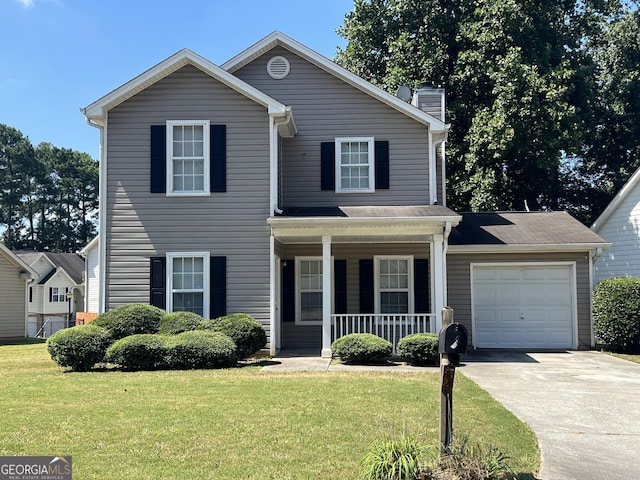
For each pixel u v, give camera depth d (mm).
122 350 11609
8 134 65125
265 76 16172
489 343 15922
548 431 6969
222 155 14086
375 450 5191
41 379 10492
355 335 12750
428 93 17750
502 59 22422
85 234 68312
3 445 6113
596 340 16047
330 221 13336
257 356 13656
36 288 42562
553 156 22672
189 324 12664
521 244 15562
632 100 28094
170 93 14234
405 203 15594
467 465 4910
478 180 22906
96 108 14023
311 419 7234
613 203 20078
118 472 5332
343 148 15891
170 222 14016
